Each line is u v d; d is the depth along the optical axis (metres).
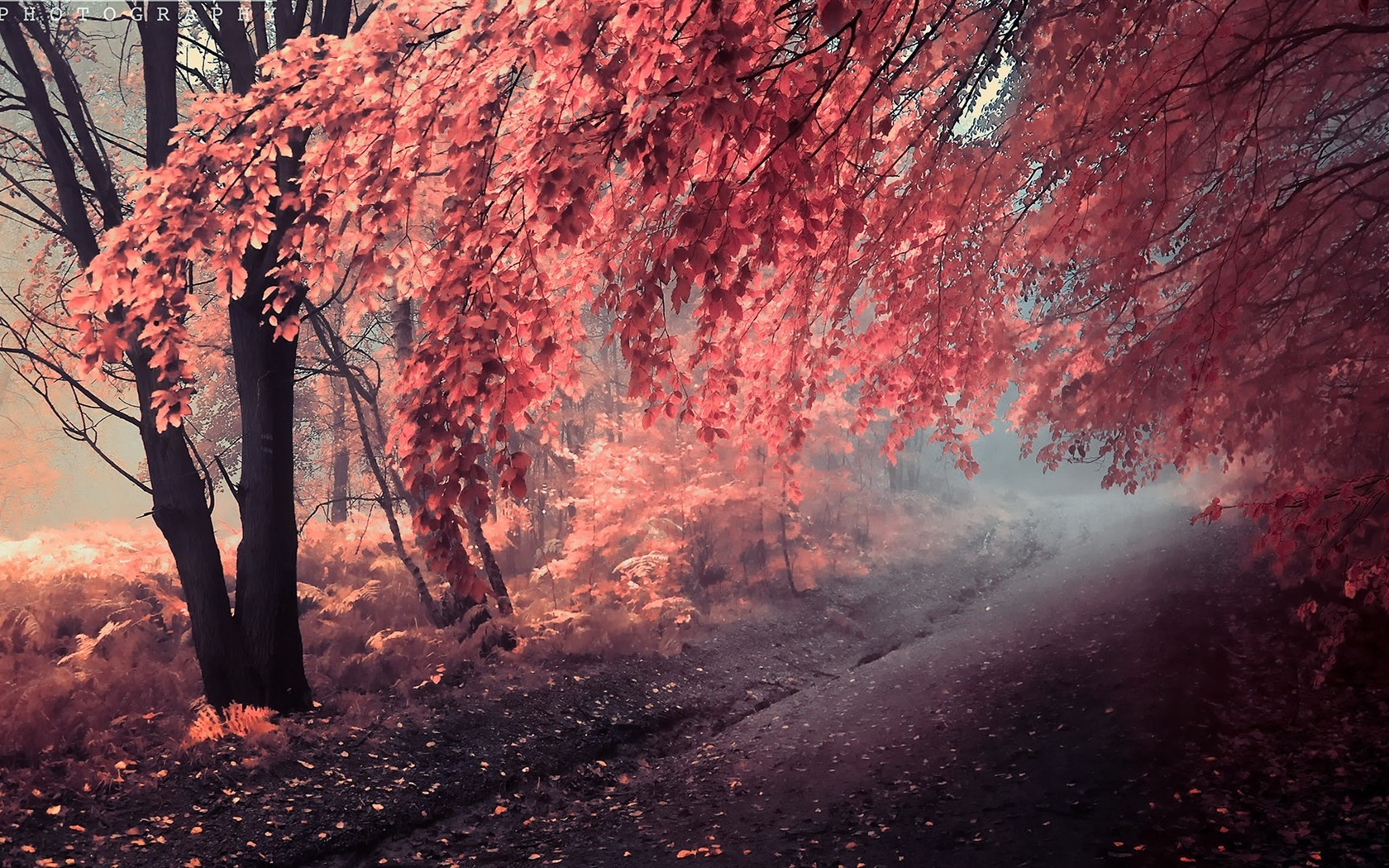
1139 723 7.29
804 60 3.30
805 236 3.30
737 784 7.58
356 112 4.48
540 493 16.12
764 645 13.44
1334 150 7.45
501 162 4.52
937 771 7.03
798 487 6.52
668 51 3.25
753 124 3.04
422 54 4.61
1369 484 4.59
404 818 7.02
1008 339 8.11
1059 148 5.66
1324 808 5.34
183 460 8.62
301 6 9.20
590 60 3.64
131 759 7.05
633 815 7.12
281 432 8.98
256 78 9.26
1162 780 6.14
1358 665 7.53
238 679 8.54
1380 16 5.50
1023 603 15.16
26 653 8.66
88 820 6.14
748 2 3.41
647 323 3.37
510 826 7.12
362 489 20.12
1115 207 5.20
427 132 4.34
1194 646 9.09
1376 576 4.56
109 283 4.76
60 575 10.50
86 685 8.05
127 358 9.11
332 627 10.79
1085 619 11.77
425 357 3.81
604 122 3.75
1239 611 9.95
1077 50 4.65
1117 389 7.79
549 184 3.51
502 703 9.38
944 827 5.88
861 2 2.95
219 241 5.10
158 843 6.04
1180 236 7.36
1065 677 9.09
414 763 7.85
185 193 4.86
